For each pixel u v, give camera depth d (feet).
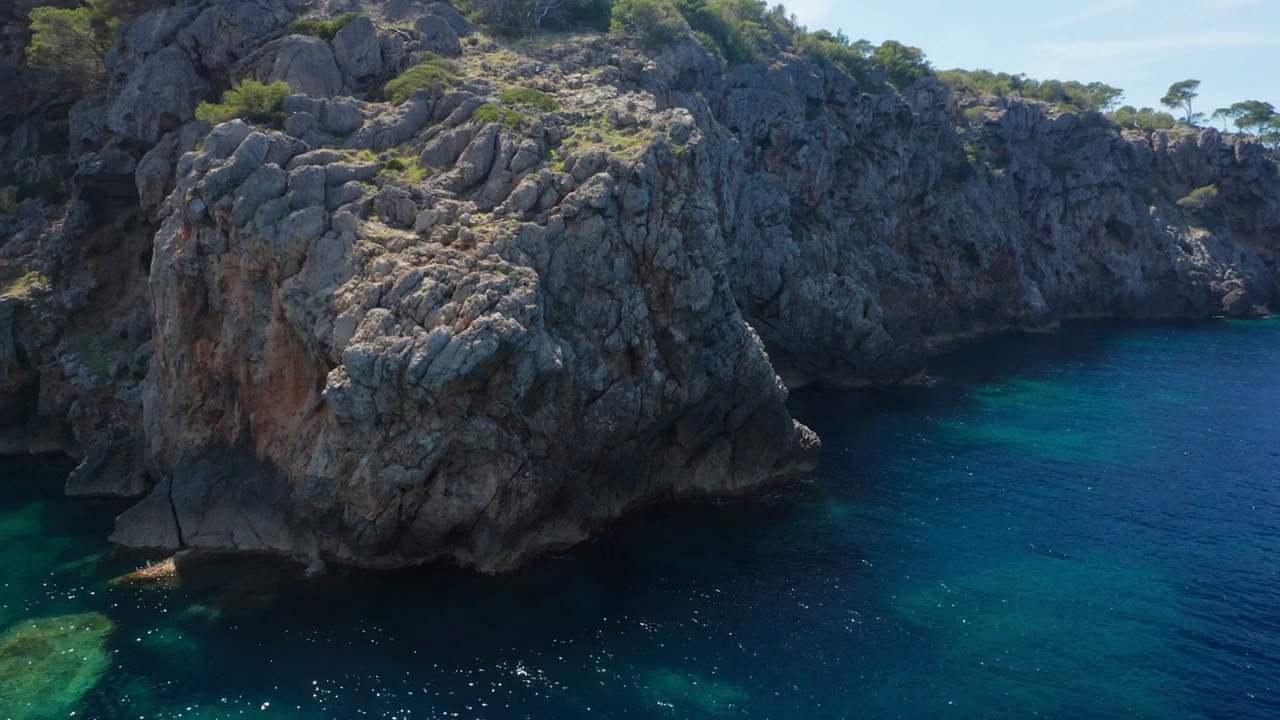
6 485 155.63
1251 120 570.46
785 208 259.60
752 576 126.52
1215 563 134.00
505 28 210.79
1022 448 191.72
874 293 290.35
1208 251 433.07
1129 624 115.55
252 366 133.69
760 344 164.45
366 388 117.60
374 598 116.37
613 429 138.82
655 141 150.30
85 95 201.36
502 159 146.20
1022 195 390.21
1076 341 334.85
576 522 136.05
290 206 132.98
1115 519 151.02
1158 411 225.15
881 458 183.21
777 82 274.77
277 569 124.06
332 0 192.85
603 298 141.08
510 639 107.45
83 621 109.81
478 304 119.96
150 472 151.33
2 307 169.48
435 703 94.68
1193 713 96.68
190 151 145.59
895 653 107.34
